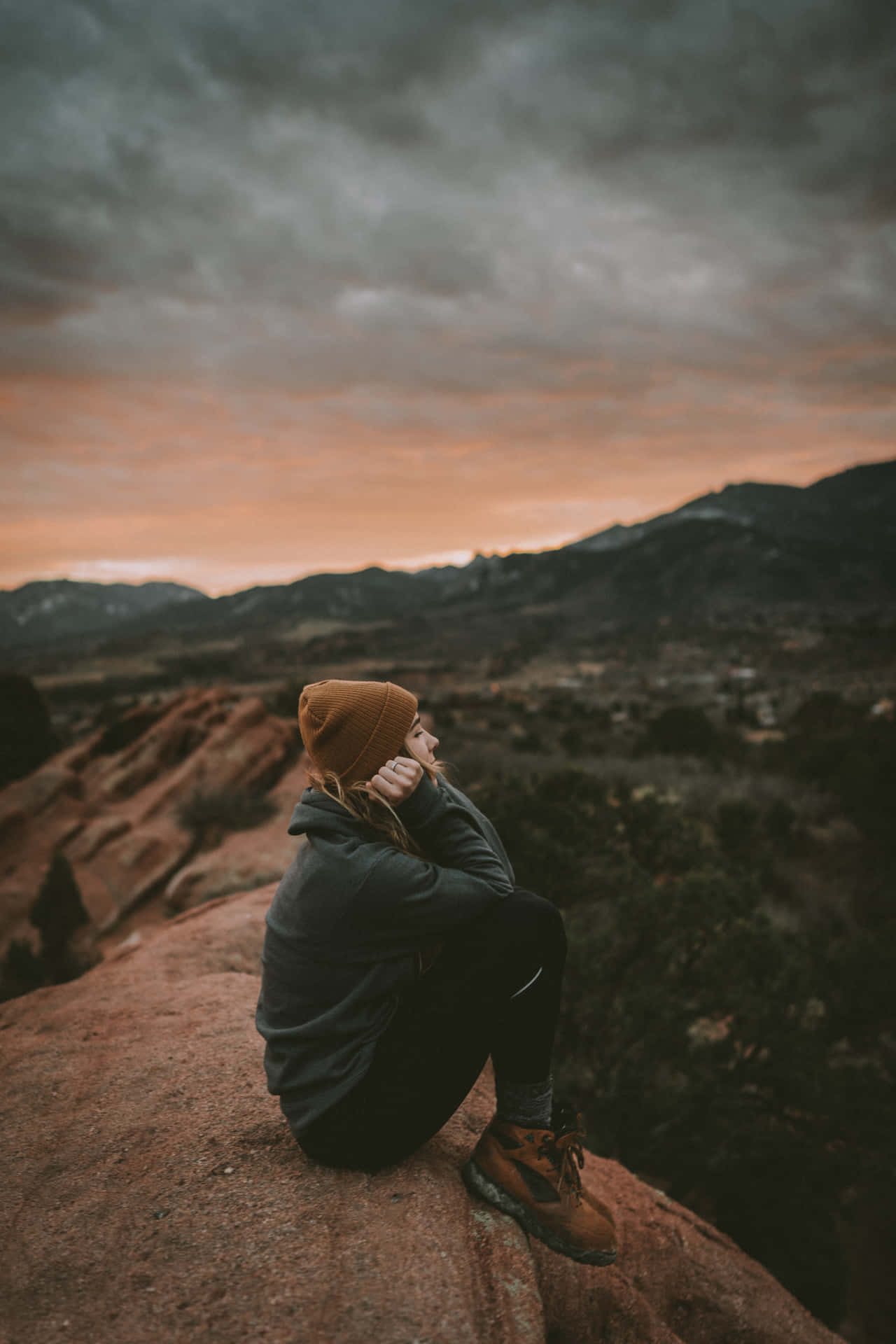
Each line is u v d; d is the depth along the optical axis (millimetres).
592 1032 8945
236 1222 1741
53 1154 2070
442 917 1641
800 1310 2773
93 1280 1592
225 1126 2141
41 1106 2322
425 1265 1611
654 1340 2148
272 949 1792
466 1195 1924
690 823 11758
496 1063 1875
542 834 9016
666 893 8867
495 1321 1565
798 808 32531
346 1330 1438
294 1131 1839
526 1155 1857
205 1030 2789
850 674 182750
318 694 1742
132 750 21672
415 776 1682
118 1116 2240
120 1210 1818
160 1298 1532
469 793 9977
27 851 17422
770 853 22219
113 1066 2539
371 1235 1686
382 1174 1907
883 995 9461
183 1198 1842
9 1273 1622
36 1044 2744
